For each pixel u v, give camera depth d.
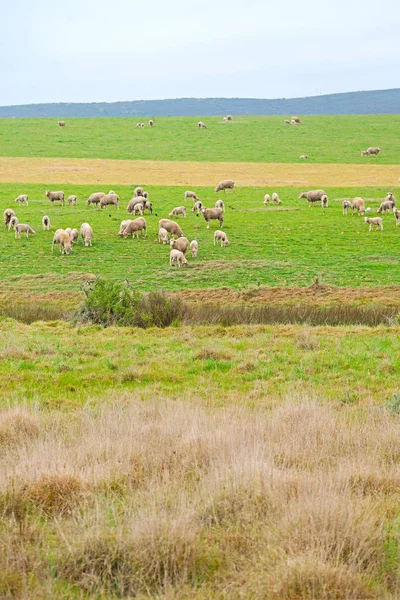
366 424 20.77
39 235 92.81
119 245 86.12
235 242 87.31
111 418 21.28
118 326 47.22
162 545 11.75
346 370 33.03
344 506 13.04
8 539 12.12
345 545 12.09
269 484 14.41
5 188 140.88
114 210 114.81
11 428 20.02
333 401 26.55
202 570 11.57
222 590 10.88
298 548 11.98
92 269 73.88
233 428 19.44
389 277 69.25
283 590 10.80
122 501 13.92
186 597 10.77
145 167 180.88
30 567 11.55
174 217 107.62
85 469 16.05
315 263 75.88
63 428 20.97
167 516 12.80
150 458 16.98
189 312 50.09
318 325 48.34
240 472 14.82
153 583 11.29
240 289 63.66
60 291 65.06
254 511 13.51
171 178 162.50
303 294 61.81
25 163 183.00
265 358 35.66
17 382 30.64
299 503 13.12
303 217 106.94
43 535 12.66
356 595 10.80
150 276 70.38
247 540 12.32
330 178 162.00
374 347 38.22
